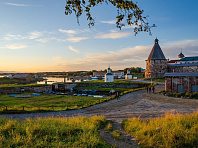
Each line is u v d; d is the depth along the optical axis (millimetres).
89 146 7043
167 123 10094
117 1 4777
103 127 11945
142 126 10188
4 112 19453
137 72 166125
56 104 30625
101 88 62531
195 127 8922
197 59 72312
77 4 4758
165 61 70688
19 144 6863
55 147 6621
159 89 41375
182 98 28375
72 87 68562
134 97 31562
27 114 19203
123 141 8367
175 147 6871
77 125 10352
